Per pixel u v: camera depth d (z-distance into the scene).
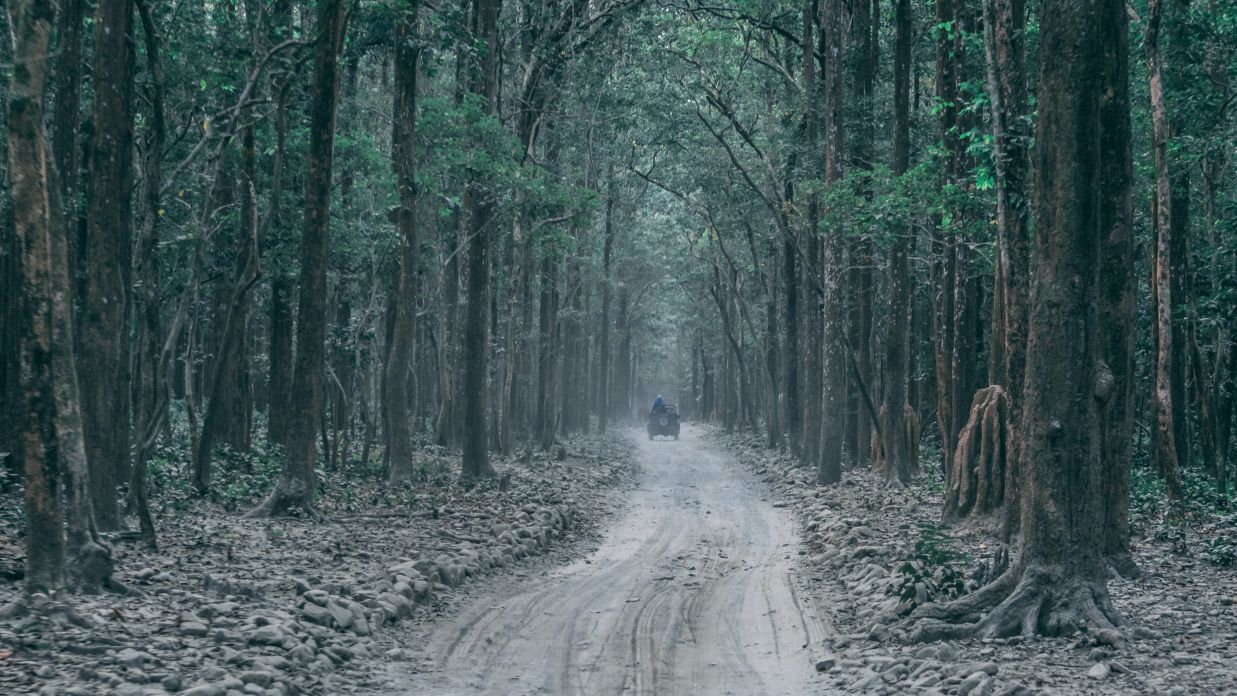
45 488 8.17
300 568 11.55
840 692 7.65
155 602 9.08
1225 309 23.20
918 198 20.45
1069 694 6.90
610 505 22.94
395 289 24.17
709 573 14.25
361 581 10.99
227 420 22.25
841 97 25.31
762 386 54.66
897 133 23.44
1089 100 8.80
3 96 16.88
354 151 21.88
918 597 9.81
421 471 22.39
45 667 6.75
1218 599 10.40
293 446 15.92
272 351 23.44
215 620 8.52
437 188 23.36
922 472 25.64
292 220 21.58
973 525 15.47
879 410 28.98
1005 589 9.12
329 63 15.93
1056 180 8.92
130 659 7.07
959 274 22.48
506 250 35.47
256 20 17.27
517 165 24.25
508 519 16.86
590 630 10.20
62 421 8.51
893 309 23.48
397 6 17.67
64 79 16.22
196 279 14.95
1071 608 8.71
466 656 8.95
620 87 33.94
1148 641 8.43
